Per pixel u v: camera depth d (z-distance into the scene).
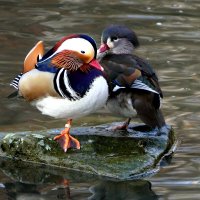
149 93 11.41
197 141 12.58
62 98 10.44
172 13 20.97
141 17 20.48
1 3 21.72
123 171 11.12
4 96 14.68
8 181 11.03
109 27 13.02
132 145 11.68
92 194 10.55
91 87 10.43
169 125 12.80
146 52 17.59
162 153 11.78
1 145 11.83
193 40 18.61
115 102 11.60
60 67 10.46
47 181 11.03
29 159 11.57
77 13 20.78
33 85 10.51
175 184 10.79
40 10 21.08
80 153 11.42
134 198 10.42
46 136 11.67
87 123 13.32
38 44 10.77
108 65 11.59
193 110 14.11
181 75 16.06
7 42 18.09
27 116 13.77
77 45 10.53
